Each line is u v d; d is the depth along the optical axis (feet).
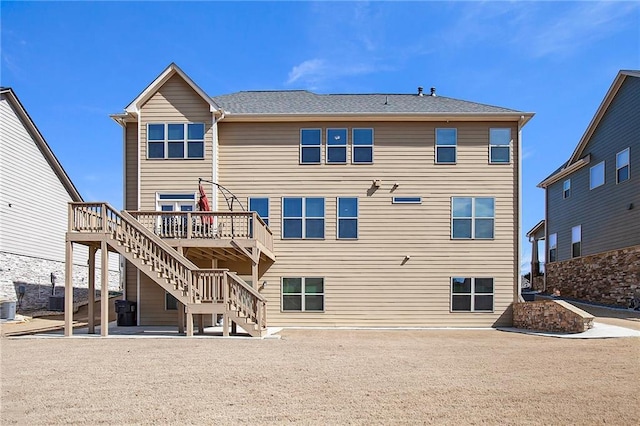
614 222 69.05
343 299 56.54
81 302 82.84
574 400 21.75
